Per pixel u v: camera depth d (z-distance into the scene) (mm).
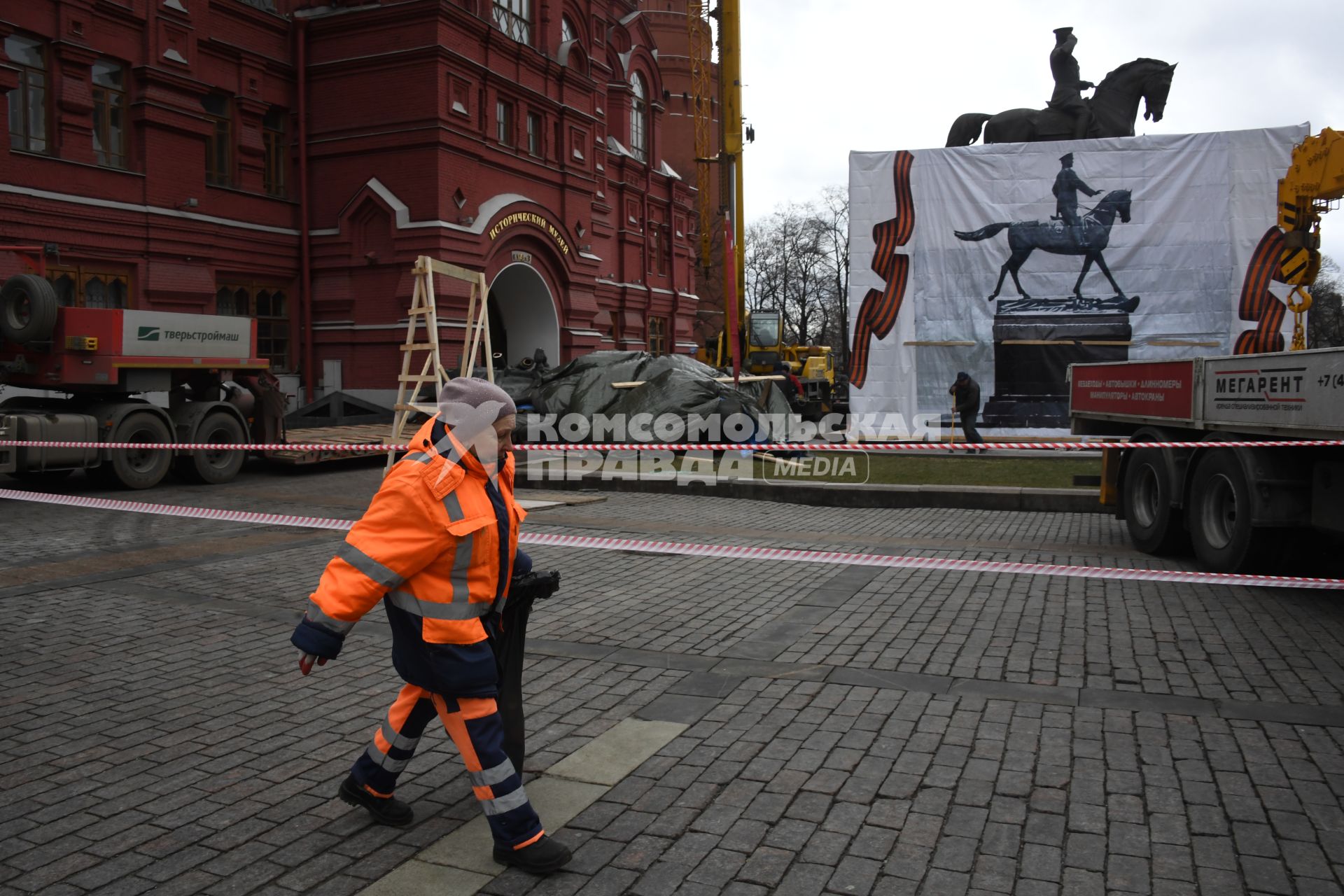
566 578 8148
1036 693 5137
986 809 3762
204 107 21859
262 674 5504
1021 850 3438
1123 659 5762
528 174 26906
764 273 63281
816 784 3996
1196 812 3730
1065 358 21469
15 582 7723
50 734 4590
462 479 3197
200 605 7070
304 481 15367
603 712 4887
